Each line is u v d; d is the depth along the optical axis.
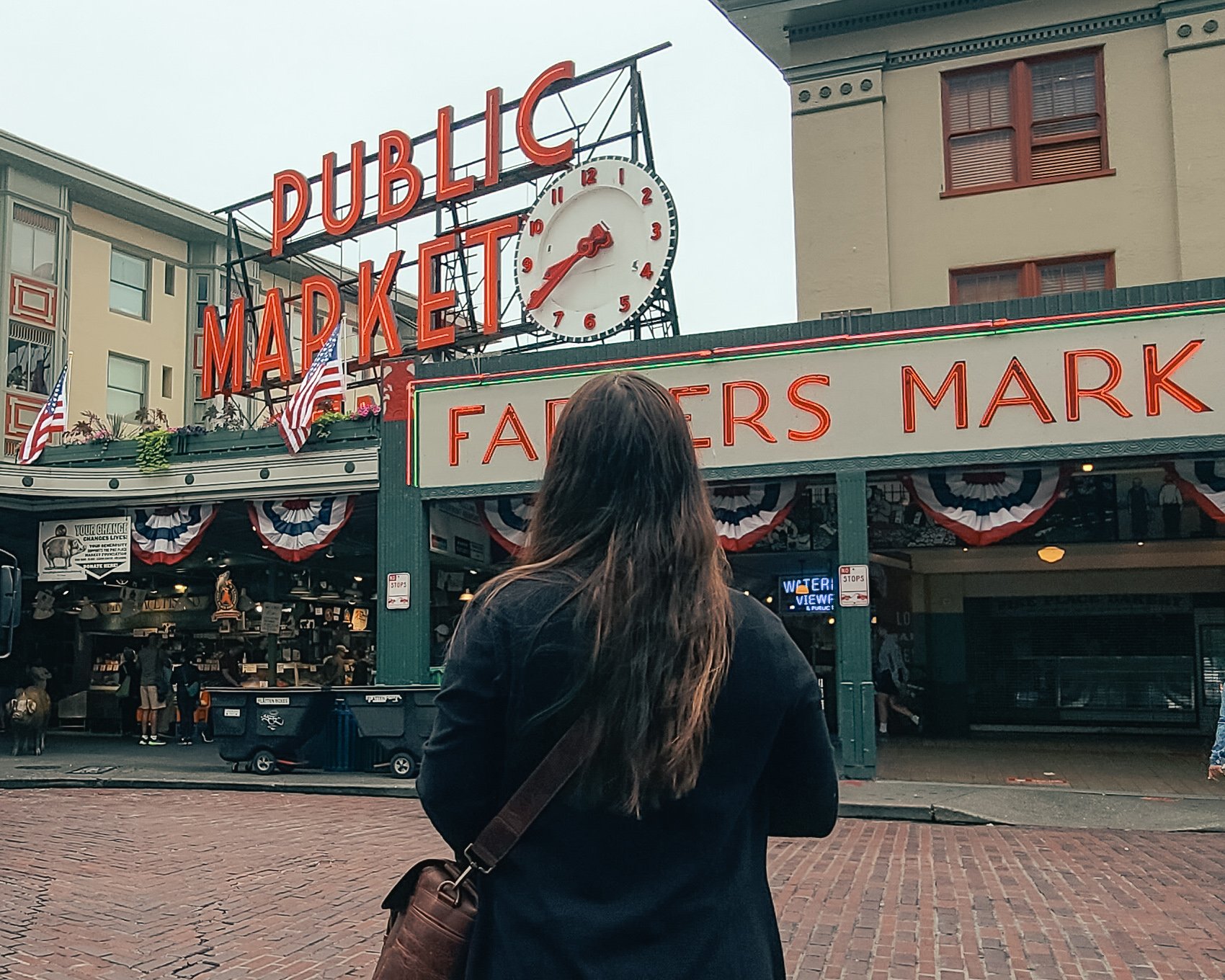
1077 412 12.20
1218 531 15.55
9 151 27.80
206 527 16.75
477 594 1.78
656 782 1.58
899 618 19.16
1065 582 18.92
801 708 1.72
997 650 19.20
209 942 6.09
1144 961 5.75
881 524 16.52
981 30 15.02
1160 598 18.45
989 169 14.98
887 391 12.92
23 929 6.35
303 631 20.17
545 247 16.91
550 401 14.48
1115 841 9.53
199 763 15.34
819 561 16.70
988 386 12.56
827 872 8.06
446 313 18.42
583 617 1.62
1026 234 14.63
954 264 14.88
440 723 1.69
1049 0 14.74
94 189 30.12
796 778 1.76
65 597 21.25
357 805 11.87
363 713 13.43
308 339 19.36
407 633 14.85
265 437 16.27
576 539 1.75
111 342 31.16
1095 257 14.37
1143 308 12.09
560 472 1.79
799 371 13.29
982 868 8.27
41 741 16.61
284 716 13.73
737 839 1.68
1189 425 11.86
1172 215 14.05
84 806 11.77
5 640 11.19
